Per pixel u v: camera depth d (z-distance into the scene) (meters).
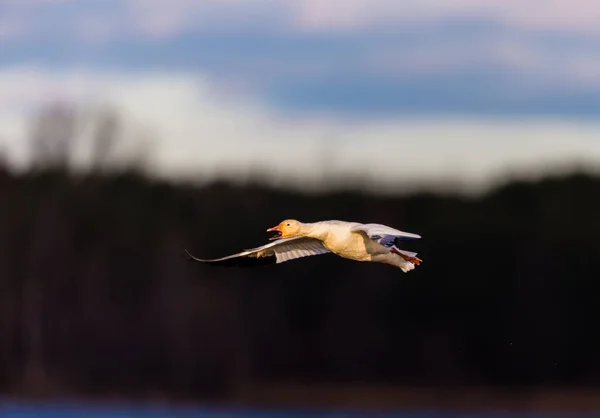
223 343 50.59
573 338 47.88
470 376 48.25
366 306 49.50
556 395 46.84
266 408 47.56
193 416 44.41
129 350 52.09
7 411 46.59
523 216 52.09
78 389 52.19
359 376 48.88
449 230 51.12
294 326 49.84
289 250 17.41
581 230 51.03
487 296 48.78
